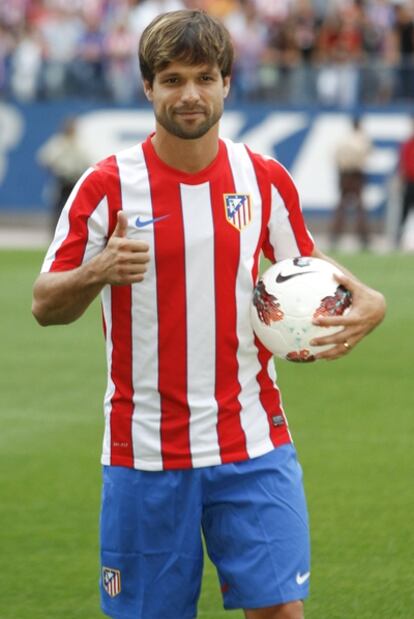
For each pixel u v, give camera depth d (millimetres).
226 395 12844
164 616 13117
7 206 67625
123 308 12773
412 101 64750
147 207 12711
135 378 12844
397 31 66500
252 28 67812
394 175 63906
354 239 65312
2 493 22688
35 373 31984
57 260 12734
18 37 69125
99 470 24062
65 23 68938
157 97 12359
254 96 66000
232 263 12797
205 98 12273
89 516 21531
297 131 65500
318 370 32312
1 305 41688
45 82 67125
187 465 12789
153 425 12820
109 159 12898
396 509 21719
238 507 12820
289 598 12680
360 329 12930
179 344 12750
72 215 12766
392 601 17797
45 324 12875
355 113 65062
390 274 48250
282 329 12820
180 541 12922
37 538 20484
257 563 12734
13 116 67375
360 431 26688
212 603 17875
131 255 11984
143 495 12906
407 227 63125
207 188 12789
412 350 34625
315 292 12859
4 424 27266
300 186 65438
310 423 27297
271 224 13258
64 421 27516
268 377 13102
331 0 69625
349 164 60156
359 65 65062
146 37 12352
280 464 12922
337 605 17656
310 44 67188
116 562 13125
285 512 12797
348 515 21375
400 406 28750
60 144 60062
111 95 66875
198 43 12109
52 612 17516
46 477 23625
